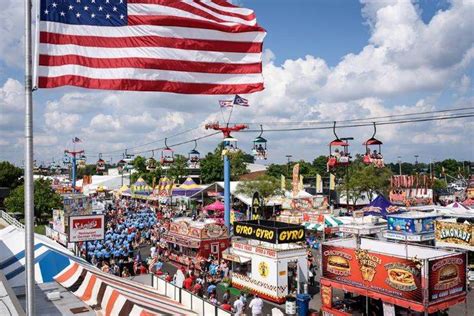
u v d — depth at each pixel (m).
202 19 10.88
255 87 11.05
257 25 11.27
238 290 26.86
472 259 31.02
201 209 63.50
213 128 33.72
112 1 9.95
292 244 26.16
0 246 17.62
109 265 29.27
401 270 16.19
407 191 56.47
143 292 14.05
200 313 18.16
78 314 10.80
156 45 10.31
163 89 10.33
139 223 49.59
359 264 17.83
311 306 23.56
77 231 26.98
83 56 9.58
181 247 35.19
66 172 157.62
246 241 27.92
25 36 8.12
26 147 8.07
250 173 108.19
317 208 48.97
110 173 136.50
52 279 14.52
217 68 10.89
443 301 15.91
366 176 68.44
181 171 101.00
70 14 9.59
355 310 18.77
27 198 8.01
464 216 34.75
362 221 38.06
